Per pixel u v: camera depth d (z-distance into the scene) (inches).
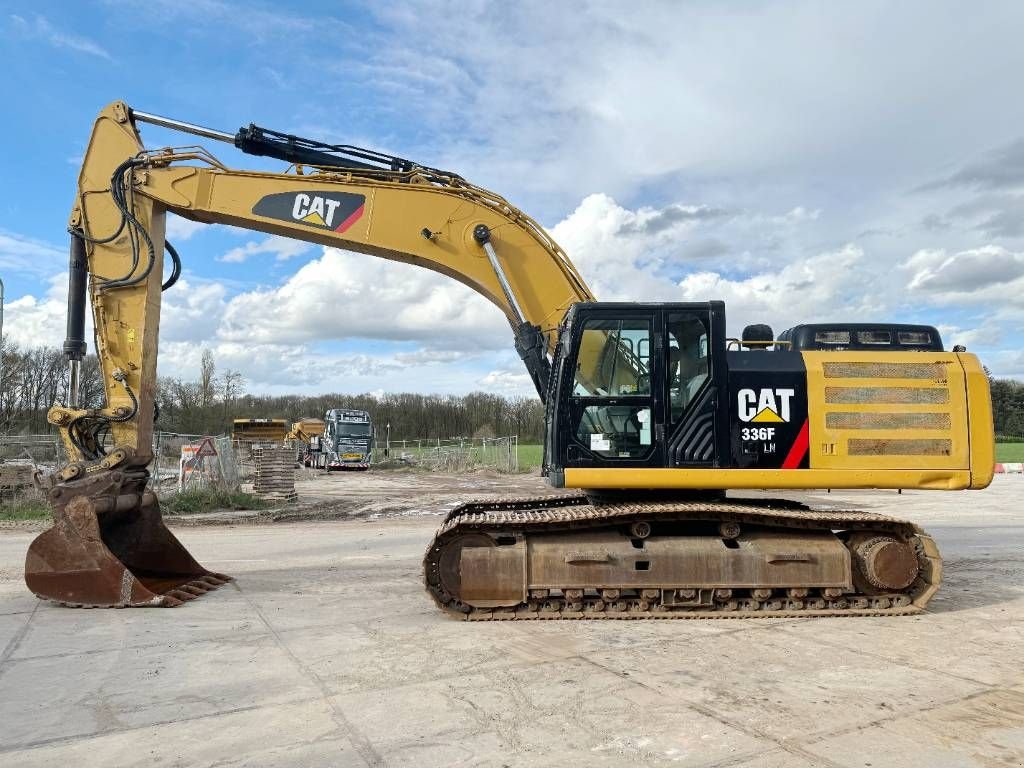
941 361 297.9
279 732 170.6
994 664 220.1
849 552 288.0
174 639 252.5
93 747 163.6
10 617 286.2
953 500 765.3
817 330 311.1
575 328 290.2
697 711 180.9
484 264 343.6
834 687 198.8
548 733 168.1
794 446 287.6
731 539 291.4
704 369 288.5
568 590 281.4
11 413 2159.2
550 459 302.4
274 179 346.6
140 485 339.9
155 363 348.5
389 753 158.2
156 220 348.5
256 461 838.5
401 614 289.9
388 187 344.8
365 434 1594.5
